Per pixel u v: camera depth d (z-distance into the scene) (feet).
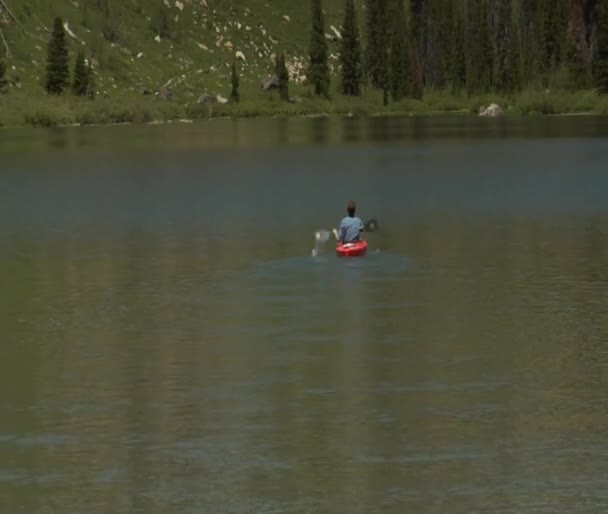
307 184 533.14
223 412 171.32
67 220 405.18
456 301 245.45
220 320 231.09
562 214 394.73
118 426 165.48
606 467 148.36
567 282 263.90
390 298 249.75
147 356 203.21
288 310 239.50
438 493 142.31
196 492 143.64
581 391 178.19
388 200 457.68
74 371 193.98
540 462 150.41
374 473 148.36
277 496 142.41
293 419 167.84
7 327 227.61
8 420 168.45
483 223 375.66
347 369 193.16
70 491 143.95
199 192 502.79
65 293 262.47
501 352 201.98
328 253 311.27
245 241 341.21
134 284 272.10
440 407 172.14
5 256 319.06
